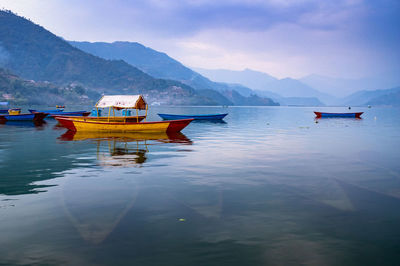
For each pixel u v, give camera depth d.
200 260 5.46
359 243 6.16
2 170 12.70
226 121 54.53
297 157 16.58
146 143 22.03
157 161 14.94
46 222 7.10
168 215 7.62
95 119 34.47
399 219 7.45
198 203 8.57
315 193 9.66
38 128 35.56
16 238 6.27
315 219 7.43
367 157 16.83
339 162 15.22
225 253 5.72
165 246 5.97
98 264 5.31
